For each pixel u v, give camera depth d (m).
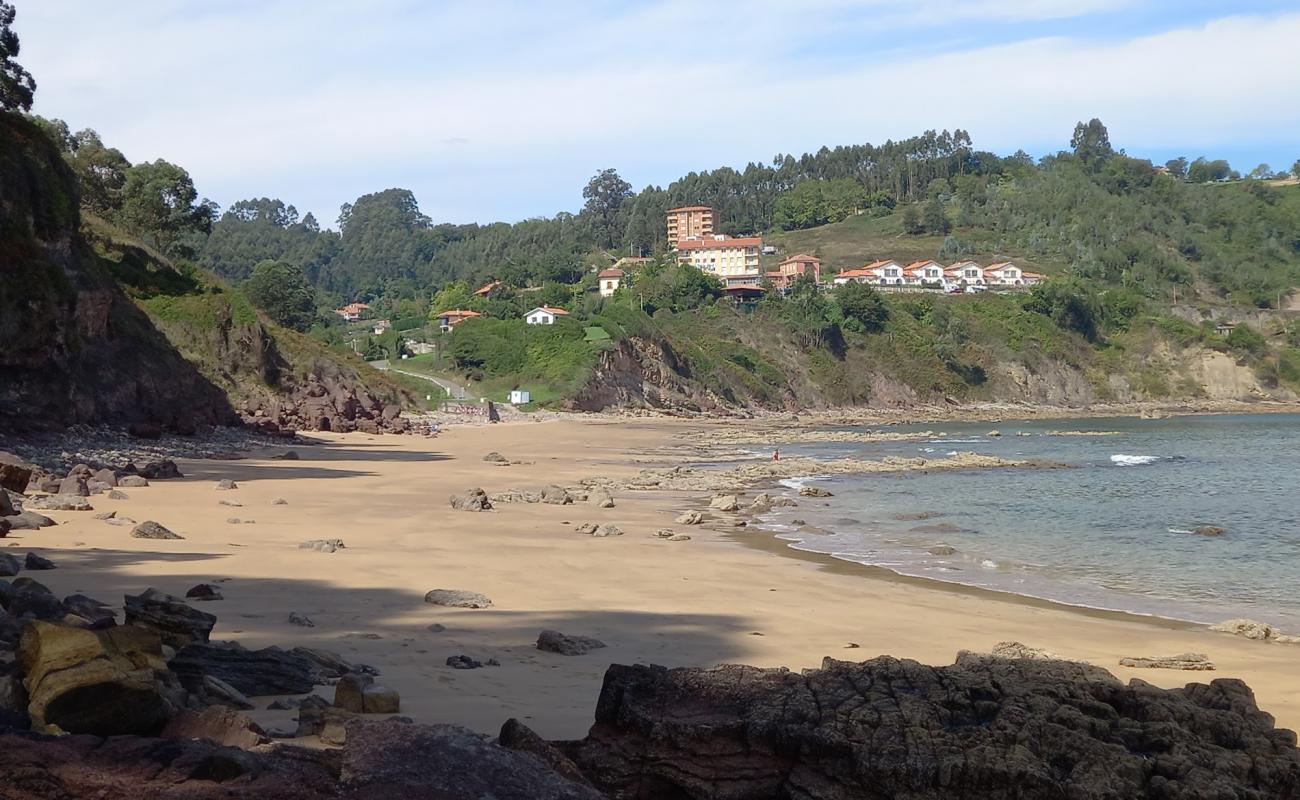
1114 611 21.39
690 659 14.45
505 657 13.73
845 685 8.11
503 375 142.00
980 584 24.30
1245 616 21.11
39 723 6.92
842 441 95.06
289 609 16.59
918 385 184.12
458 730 6.61
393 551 24.83
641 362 150.50
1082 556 28.95
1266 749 7.52
